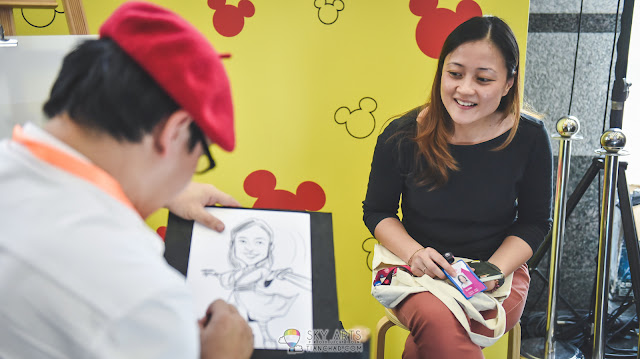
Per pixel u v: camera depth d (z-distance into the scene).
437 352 1.25
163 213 1.87
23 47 1.36
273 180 1.92
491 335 1.33
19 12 1.73
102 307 0.59
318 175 1.92
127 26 0.66
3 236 0.60
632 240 1.69
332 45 1.81
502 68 1.33
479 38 1.33
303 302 0.97
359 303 2.00
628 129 2.09
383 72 1.83
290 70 1.83
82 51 0.68
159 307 0.61
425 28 1.80
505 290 1.38
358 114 1.87
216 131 0.69
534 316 2.14
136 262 0.62
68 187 0.62
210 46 0.70
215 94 0.69
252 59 1.82
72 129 0.66
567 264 2.20
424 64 1.83
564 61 2.04
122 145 0.66
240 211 1.11
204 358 0.78
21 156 0.63
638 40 2.01
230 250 1.04
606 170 1.62
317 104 1.86
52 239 0.59
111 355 0.59
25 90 1.37
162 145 0.67
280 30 1.80
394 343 1.98
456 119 1.38
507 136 1.44
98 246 0.60
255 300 0.96
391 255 1.49
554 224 1.73
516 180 1.46
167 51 0.65
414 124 1.49
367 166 1.91
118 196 0.65
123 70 0.65
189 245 1.03
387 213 1.56
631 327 2.05
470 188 1.46
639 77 2.04
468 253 1.50
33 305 0.58
